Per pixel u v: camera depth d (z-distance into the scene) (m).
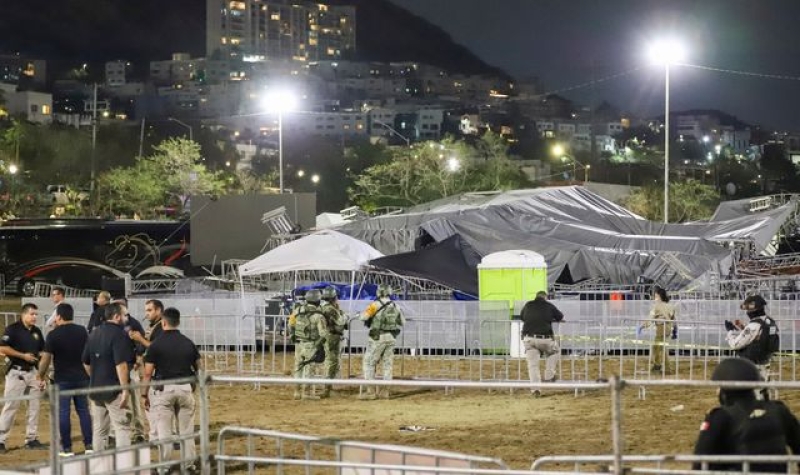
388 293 22.75
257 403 21.72
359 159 145.12
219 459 11.66
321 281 38.84
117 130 147.62
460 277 33.69
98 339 14.62
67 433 15.70
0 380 25.36
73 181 122.69
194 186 106.31
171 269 51.19
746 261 43.34
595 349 29.52
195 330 30.20
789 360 28.02
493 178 102.62
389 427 18.17
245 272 33.00
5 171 110.38
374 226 44.78
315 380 11.52
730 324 18.27
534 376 22.50
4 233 56.22
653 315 26.12
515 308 29.91
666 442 15.85
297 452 15.71
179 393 13.90
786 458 7.80
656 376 25.17
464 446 15.97
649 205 104.81
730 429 7.94
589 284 37.91
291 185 154.38
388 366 22.70
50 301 31.95
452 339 29.42
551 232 41.59
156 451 13.86
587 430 17.30
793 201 48.75
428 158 94.69
